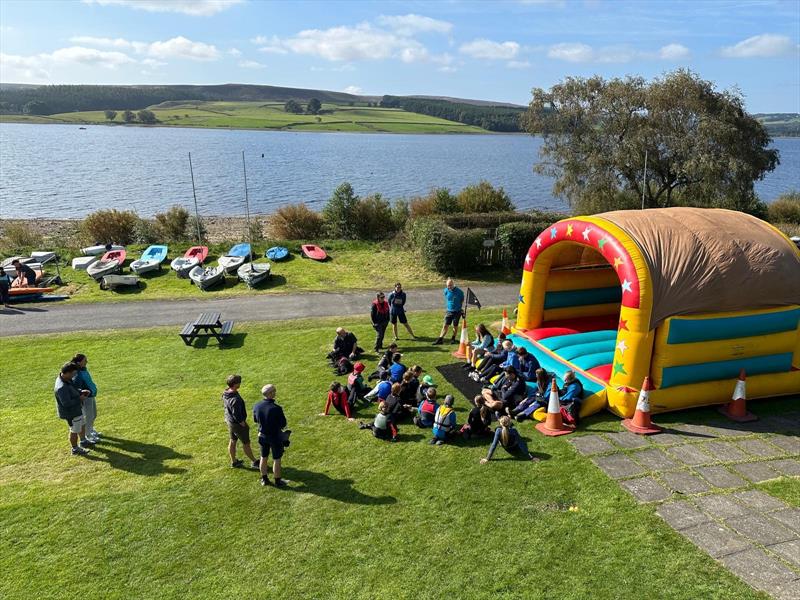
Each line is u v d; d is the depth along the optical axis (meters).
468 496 8.38
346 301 20.34
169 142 155.50
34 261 25.28
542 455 9.47
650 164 30.47
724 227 11.61
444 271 24.28
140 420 11.27
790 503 8.02
